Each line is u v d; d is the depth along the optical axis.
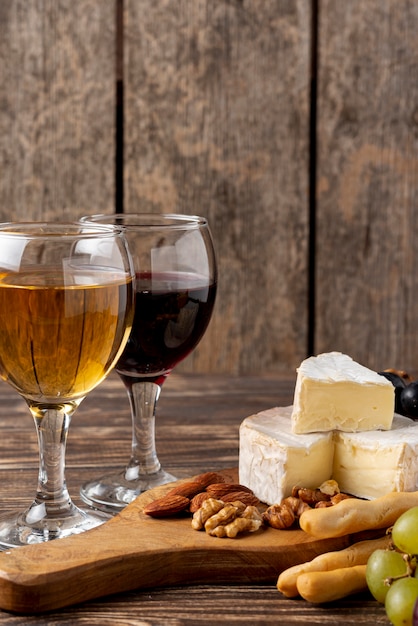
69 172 1.39
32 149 1.38
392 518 0.79
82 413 1.11
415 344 1.42
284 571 0.77
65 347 0.78
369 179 1.39
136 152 1.38
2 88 1.37
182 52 1.36
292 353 1.43
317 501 0.84
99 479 0.92
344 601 0.75
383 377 0.88
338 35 1.37
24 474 0.94
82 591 0.75
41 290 0.77
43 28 1.36
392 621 0.71
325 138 1.38
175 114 1.37
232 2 1.36
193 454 0.99
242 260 1.40
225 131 1.38
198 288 0.88
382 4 1.36
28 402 0.82
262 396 1.17
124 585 0.76
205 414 1.11
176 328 0.88
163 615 0.74
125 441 1.03
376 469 0.85
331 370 0.88
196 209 1.39
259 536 0.80
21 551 0.77
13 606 0.74
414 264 1.41
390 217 1.40
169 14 1.36
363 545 0.78
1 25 1.36
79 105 1.38
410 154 1.39
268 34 1.36
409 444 0.84
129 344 0.88
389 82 1.38
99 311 0.78
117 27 1.37
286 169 1.38
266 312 1.42
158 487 0.88
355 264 1.41
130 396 0.92
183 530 0.81
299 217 1.39
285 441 0.85
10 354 0.78
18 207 1.39
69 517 0.83
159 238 0.87
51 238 0.78
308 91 1.37
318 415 0.86
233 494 0.85
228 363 1.43
